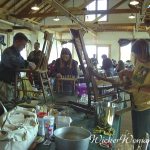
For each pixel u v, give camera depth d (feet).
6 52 8.43
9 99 7.72
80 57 6.81
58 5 16.10
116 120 5.92
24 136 3.60
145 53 6.60
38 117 4.65
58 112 5.82
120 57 43.52
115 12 29.58
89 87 6.81
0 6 28.73
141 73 6.73
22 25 30.58
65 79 10.15
